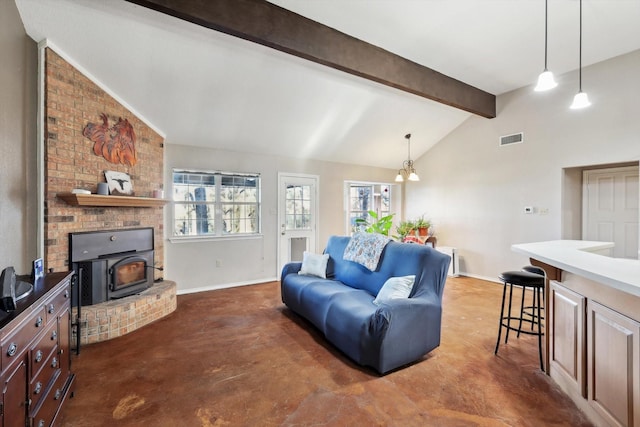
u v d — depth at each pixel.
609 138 3.71
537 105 4.39
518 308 3.63
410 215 6.54
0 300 1.19
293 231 5.34
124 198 3.08
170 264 4.21
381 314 2.16
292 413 1.77
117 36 2.65
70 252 2.73
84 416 1.73
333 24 2.93
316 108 4.19
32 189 2.49
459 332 2.94
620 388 1.42
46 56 2.51
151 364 2.33
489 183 5.02
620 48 3.43
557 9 2.71
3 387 1.11
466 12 2.74
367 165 6.23
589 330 1.67
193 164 4.39
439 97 4.03
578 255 1.95
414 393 1.96
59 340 1.68
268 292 4.40
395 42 3.26
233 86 3.51
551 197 4.26
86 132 2.88
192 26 2.69
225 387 2.03
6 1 2.16
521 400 1.88
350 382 2.09
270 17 2.64
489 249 5.03
